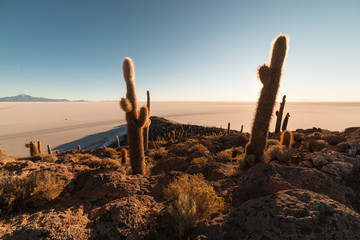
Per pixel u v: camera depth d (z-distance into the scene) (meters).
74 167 7.04
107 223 2.91
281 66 5.70
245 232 2.65
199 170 6.70
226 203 3.97
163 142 22.94
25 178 4.23
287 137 8.59
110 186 4.50
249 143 6.29
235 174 5.67
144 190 4.60
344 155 5.25
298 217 2.59
